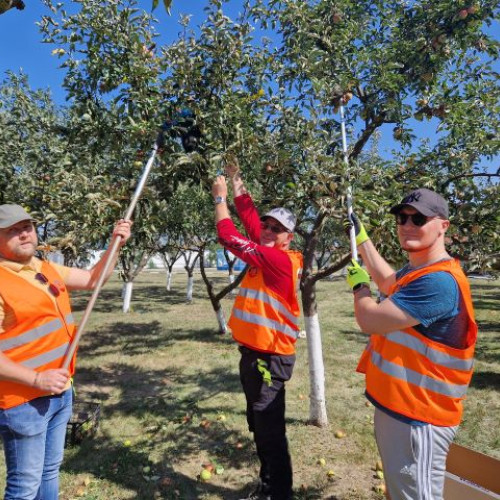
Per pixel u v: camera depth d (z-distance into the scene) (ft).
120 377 22.04
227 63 11.43
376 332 6.75
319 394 15.61
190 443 14.53
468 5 12.11
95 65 11.57
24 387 7.77
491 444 14.70
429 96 13.46
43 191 13.94
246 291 10.62
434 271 6.53
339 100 11.23
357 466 13.01
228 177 12.22
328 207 10.97
